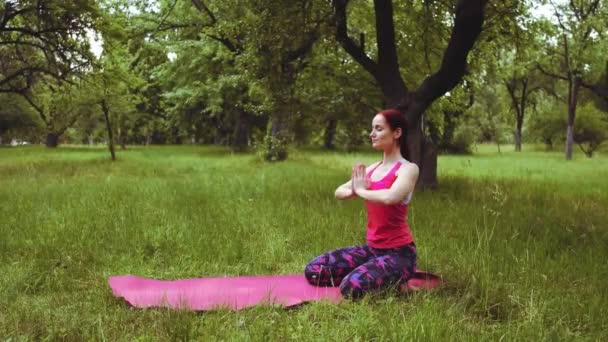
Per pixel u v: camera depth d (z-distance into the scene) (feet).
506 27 39.04
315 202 27.04
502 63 59.82
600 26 63.21
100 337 10.85
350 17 47.80
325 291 13.65
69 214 23.03
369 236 13.99
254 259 17.31
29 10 52.08
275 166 57.62
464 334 10.78
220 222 22.11
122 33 56.85
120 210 24.03
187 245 18.51
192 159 75.31
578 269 15.79
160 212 23.93
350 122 47.01
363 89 44.65
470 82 48.26
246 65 36.94
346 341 10.63
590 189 37.32
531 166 66.03
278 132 62.13
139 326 11.55
